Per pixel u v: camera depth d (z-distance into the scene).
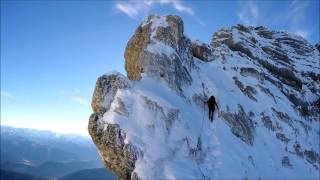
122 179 21.00
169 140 21.55
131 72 28.66
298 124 34.81
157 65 26.38
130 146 20.30
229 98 30.05
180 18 30.11
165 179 19.30
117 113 21.72
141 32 29.62
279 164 28.38
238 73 35.81
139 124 21.47
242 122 28.38
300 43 51.94
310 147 33.03
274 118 32.53
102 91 23.17
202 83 30.50
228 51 40.22
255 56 43.53
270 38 51.97
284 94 38.97
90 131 22.11
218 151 23.53
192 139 22.67
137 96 22.77
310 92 42.69
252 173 24.28
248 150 26.53
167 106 22.70
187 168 20.64
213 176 21.52
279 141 30.98
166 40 28.52
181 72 27.86
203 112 27.03
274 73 43.03
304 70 45.94
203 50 36.44
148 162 19.84
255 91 34.31
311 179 29.31
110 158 21.48
